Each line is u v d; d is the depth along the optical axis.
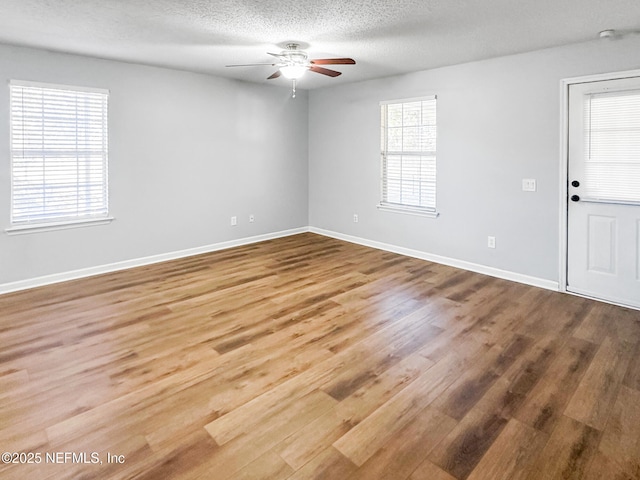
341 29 3.22
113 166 4.46
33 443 1.83
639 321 3.19
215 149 5.35
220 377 2.40
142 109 4.61
